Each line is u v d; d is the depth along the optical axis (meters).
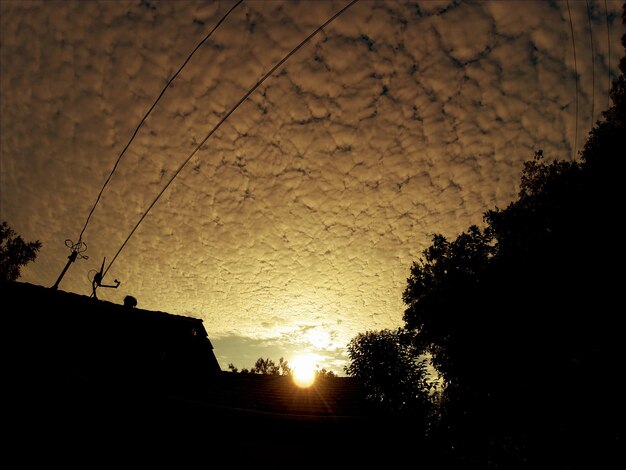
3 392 6.11
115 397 7.32
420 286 17.88
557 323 12.03
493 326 13.80
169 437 7.42
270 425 7.74
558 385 12.24
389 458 7.57
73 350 7.25
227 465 7.24
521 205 14.50
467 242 16.09
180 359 10.39
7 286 7.06
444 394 16.36
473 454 14.21
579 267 11.16
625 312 10.35
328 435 7.68
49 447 6.22
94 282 7.87
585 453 11.16
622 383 10.53
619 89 10.90
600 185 10.87
